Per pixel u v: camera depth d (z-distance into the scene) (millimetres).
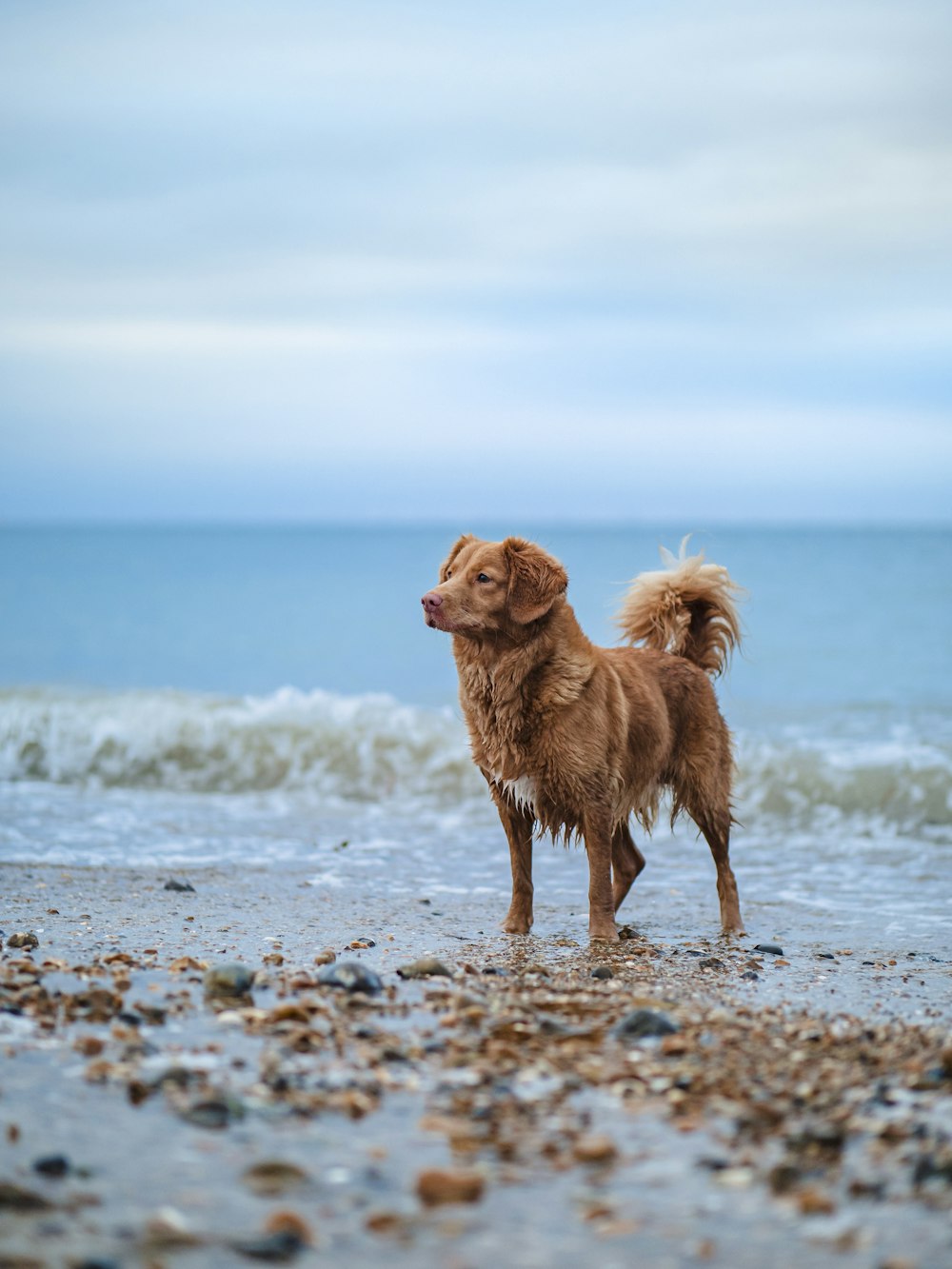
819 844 10641
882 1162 3270
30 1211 2910
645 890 8773
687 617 8195
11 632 30688
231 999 4977
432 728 13945
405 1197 3066
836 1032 4746
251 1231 2857
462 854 9859
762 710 17656
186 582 49000
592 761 6824
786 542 94812
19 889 7848
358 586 46531
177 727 13461
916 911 8047
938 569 48000
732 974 6039
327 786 12906
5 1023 4457
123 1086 3820
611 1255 2773
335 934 6793
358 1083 3895
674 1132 3512
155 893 7887
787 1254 2775
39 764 13211
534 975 5840
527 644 6766
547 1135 3488
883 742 14508
